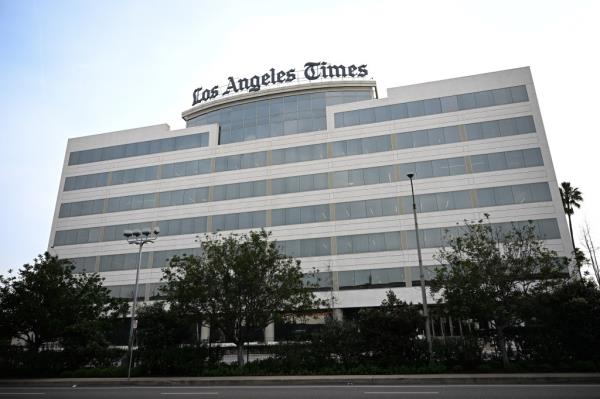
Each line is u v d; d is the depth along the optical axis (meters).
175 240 46.47
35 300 23.97
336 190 43.75
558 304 18.91
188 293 21.98
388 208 41.72
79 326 23.61
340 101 50.69
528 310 19.06
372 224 41.59
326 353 20.73
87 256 48.50
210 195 47.31
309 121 50.00
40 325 23.86
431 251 39.25
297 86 51.44
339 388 15.11
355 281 40.25
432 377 16.12
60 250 49.59
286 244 43.16
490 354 19.81
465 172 40.78
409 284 38.78
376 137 44.47
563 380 15.09
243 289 22.66
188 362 21.61
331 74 53.66
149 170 50.38
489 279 19.75
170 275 24.09
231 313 22.44
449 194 40.53
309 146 46.22
